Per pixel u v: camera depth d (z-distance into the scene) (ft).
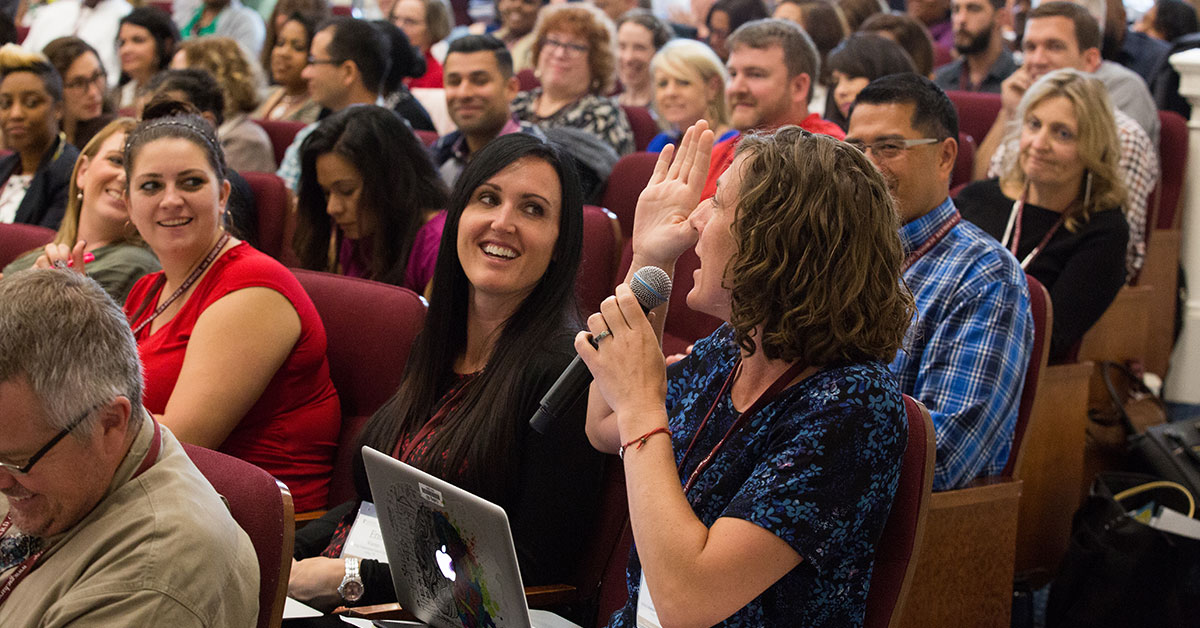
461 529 5.16
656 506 4.23
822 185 4.23
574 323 6.60
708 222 4.62
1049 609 8.55
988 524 7.17
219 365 7.22
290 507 4.95
